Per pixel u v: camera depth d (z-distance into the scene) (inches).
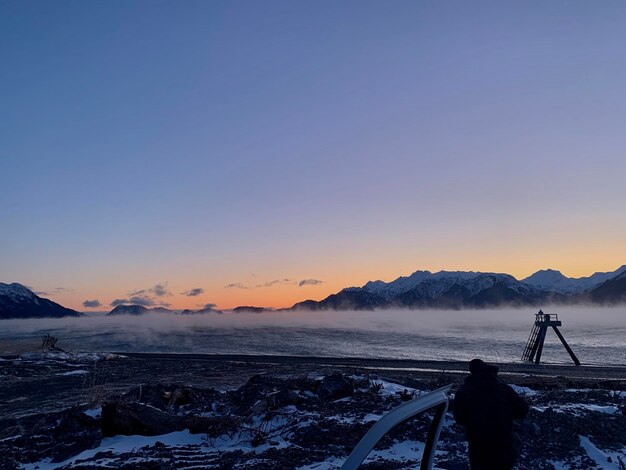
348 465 176.2
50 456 470.3
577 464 397.7
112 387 1107.9
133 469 404.2
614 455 413.4
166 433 505.0
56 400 955.3
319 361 1768.0
